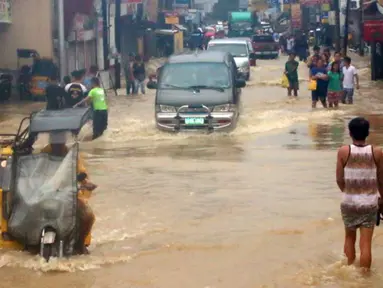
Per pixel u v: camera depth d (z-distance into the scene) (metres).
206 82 40.41
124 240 19.77
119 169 29.48
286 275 16.80
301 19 169.12
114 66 77.00
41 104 59.31
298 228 20.50
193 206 23.28
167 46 134.38
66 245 17.67
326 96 52.38
